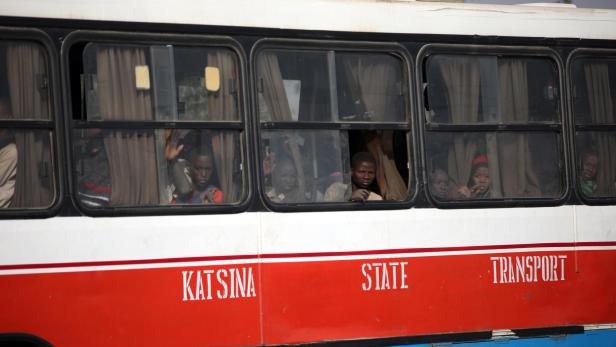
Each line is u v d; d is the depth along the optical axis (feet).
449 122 63.93
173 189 57.00
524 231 64.90
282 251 58.70
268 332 58.08
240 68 58.85
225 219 57.57
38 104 54.34
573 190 66.69
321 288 59.41
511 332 64.18
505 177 65.21
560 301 65.62
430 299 62.08
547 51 67.00
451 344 62.49
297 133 60.03
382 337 60.75
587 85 68.28
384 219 61.26
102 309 54.49
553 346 65.36
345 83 61.52
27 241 53.21
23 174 53.78
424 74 63.52
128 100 56.44
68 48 55.01
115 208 55.31
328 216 59.93
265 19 59.72
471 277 63.26
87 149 55.26
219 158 58.18
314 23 60.85
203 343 56.59
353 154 61.72
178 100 57.52
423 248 62.08
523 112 66.18
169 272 56.08
